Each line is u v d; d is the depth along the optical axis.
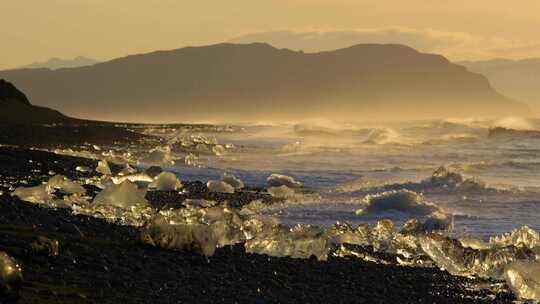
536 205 58.38
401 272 32.44
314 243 33.12
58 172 62.31
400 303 26.58
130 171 65.25
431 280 31.25
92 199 45.75
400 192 54.47
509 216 53.38
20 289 19.52
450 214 53.34
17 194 40.72
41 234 27.09
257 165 95.88
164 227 29.11
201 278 25.44
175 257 27.83
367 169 92.31
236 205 55.62
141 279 23.91
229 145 133.38
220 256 29.89
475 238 43.16
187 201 53.72
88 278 22.73
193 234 29.19
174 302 21.91
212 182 63.69
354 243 39.41
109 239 30.78
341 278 29.48
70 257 24.41
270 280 26.91
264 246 32.44
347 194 64.69
